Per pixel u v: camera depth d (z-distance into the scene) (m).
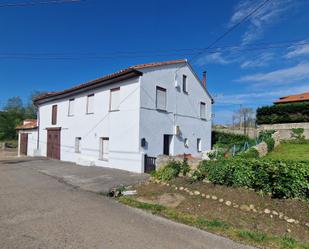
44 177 12.74
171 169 10.52
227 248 5.14
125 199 8.81
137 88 15.34
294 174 7.30
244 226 6.44
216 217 7.02
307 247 5.31
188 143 19.36
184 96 19.17
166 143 17.66
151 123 15.90
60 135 22.33
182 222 6.68
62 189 10.06
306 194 7.12
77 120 20.16
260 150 16.22
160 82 16.81
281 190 7.44
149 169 14.81
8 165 17.83
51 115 23.97
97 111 18.09
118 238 5.35
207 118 22.00
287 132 22.56
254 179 8.04
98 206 7.82
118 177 12.82
